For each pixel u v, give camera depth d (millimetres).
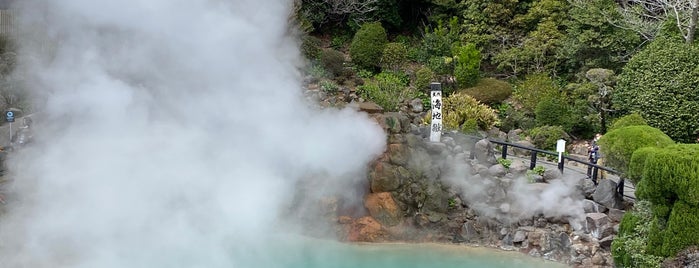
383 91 16953
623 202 10922
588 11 18453
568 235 10445
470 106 16469
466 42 20484
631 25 18047
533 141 15461
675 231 8547
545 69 19375
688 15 16922
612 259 9727
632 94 15570
